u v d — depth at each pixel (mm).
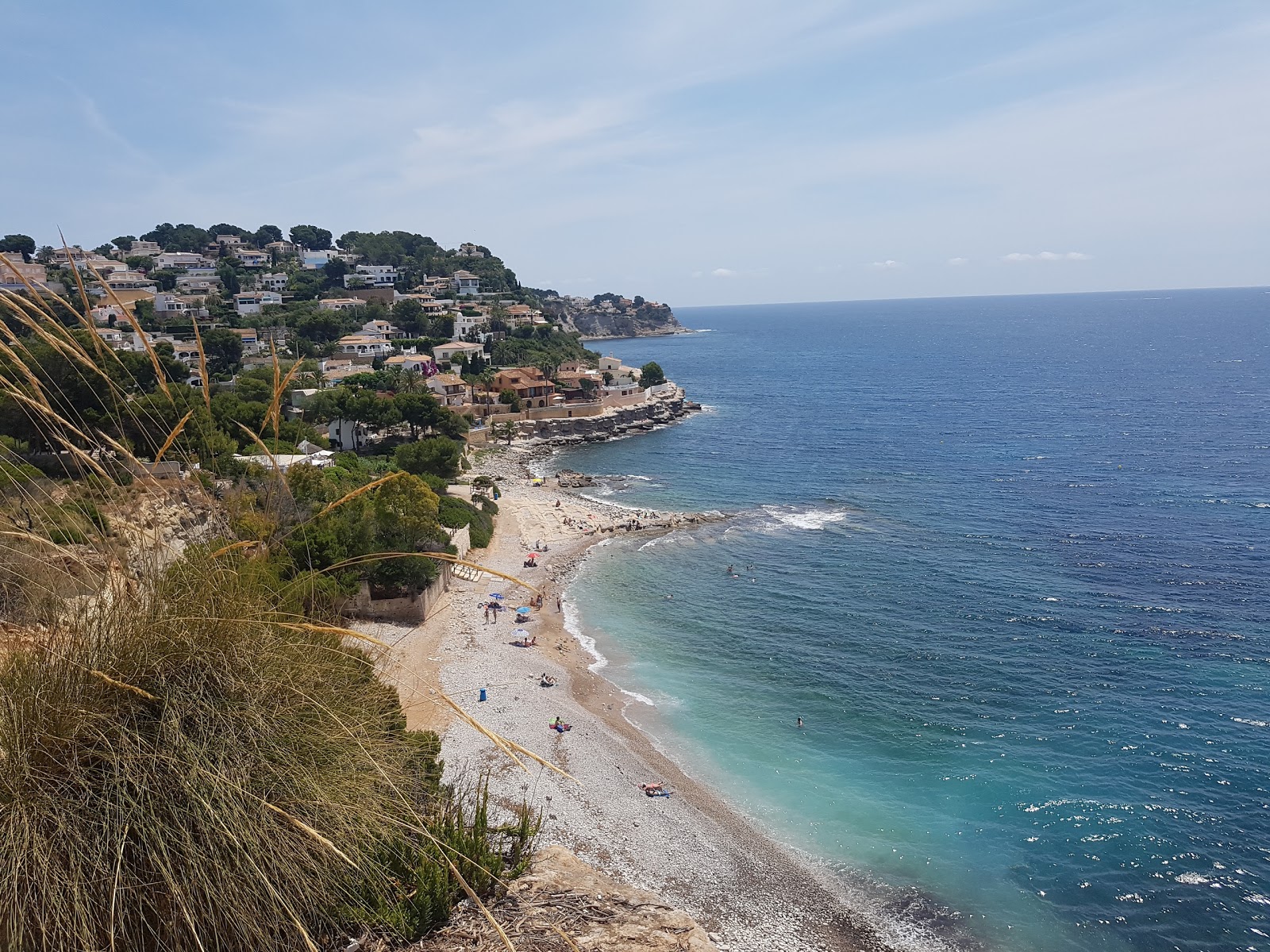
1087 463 103188
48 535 6992
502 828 10188
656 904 9070
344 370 127375
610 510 85250
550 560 67500
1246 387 173625
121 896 6258
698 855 30156
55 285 97188
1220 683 43219
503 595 57375
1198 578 59156
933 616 53969
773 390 198750
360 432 103000
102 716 6531
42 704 6520
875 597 57781
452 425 106188
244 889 6605
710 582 61656
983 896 28516
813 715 41281
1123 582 59094
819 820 32750
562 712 40188
